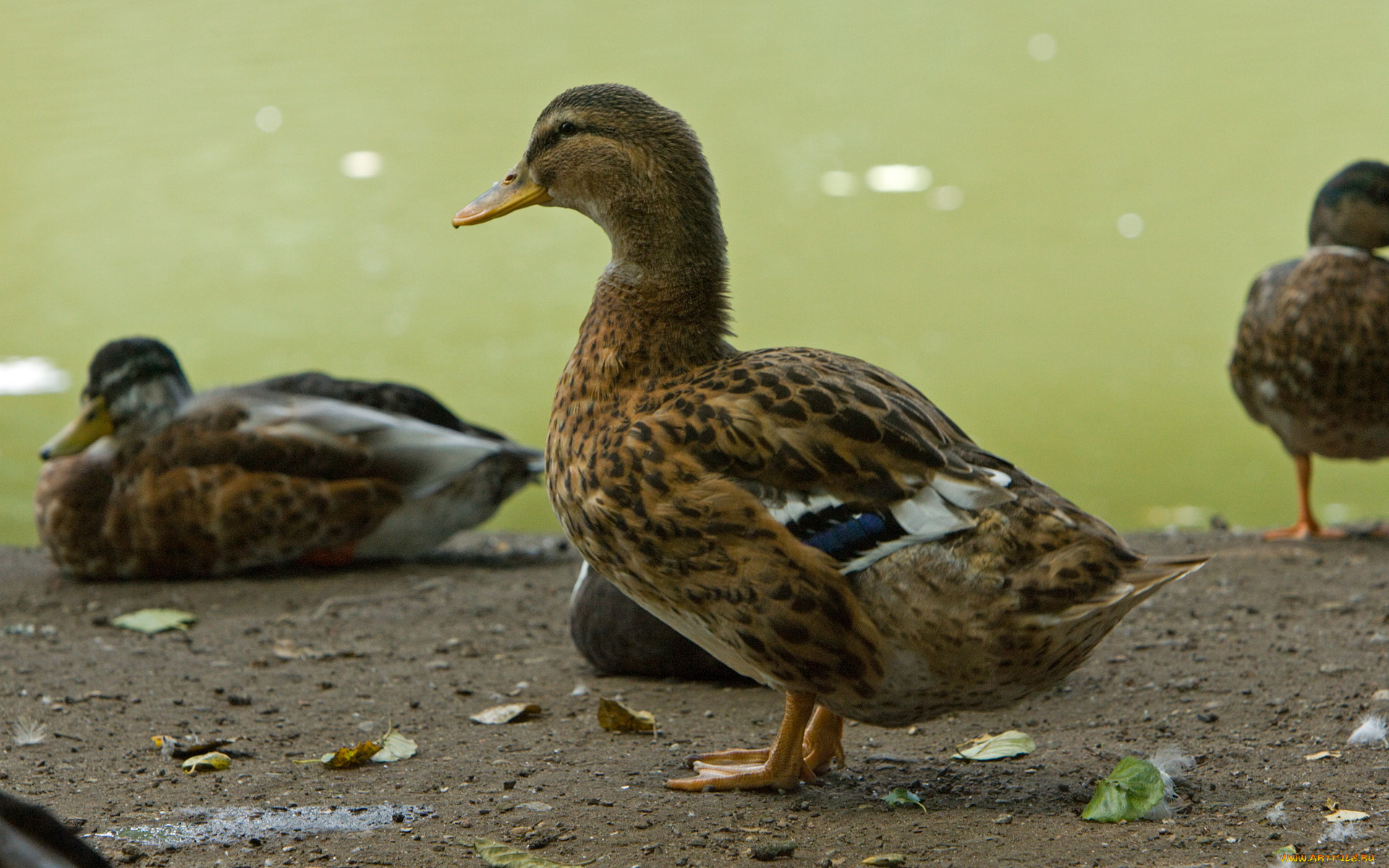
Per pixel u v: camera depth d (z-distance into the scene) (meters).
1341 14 57.41
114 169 37.53
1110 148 39.81
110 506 11.49
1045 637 5.84
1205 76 48.34
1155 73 49.09
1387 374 11.59
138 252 30.98
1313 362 11.70
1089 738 7.48
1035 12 60.84
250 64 49.19
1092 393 21.70
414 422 12.05
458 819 6.31
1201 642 9.07
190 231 32.53
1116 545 5.96
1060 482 17.83
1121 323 25.59
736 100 46.19
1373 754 6.91
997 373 22.77
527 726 7.85
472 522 12.50
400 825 6.24
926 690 6.08
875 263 30.09
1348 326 11.55
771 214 34.28
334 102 44.28
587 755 7.28
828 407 6.09
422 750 7.39
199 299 27.62
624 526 6.20
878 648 5.97
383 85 46.72
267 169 37.72
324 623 10.20
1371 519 16.20
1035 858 5.74
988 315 26.22
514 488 12.72
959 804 6.45
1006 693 6.12
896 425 6.07
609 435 6.32
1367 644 8.82
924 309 26.67
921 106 45.25
